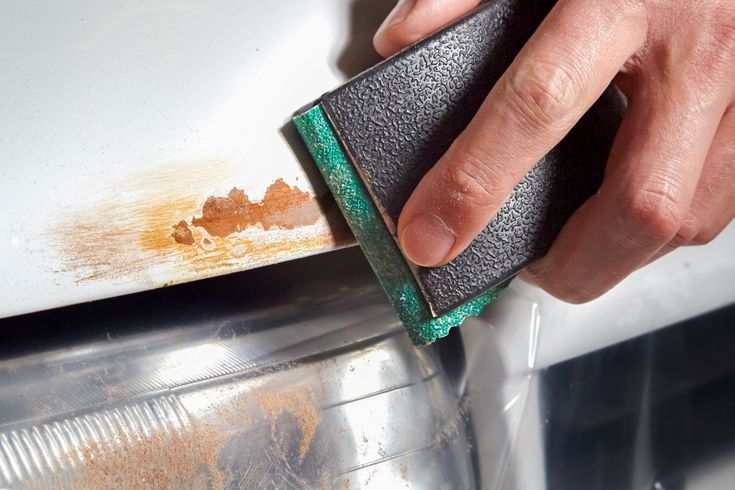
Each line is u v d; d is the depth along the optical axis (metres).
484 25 0.24
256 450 0.24
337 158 0.23
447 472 0.27
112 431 0.23
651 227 0.23
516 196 0.24
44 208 0.22
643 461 0.31
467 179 0.22
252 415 0.24
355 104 0.23
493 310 0.29
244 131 0.23
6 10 0.22
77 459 0.23
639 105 0.24
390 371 0.26
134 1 0.23
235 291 0.25
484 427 0.28
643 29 0.23
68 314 0.24
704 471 0.31
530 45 0.22
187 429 0.24
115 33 0.23
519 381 0.29
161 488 0.23
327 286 0.27
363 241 0.24
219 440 0.24
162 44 0.23
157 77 0.23
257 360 0.25
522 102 0.22
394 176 0.23
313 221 0.24
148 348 0.24
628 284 0.30
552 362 0.29
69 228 0.22
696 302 0.31
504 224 0.24
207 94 0.23
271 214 0.23
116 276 0.22
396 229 0.23
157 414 0.24
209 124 0.23
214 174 0.23
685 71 0.24
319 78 0.24
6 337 0.23
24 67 0.22
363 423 0.26
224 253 0.23
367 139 0.23
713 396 0.32
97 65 0.22
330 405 0.25
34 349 0.23
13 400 0.23
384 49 0.24
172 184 0.23
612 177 0.24
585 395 0.30
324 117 0.23
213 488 0.24
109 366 0.24
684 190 0.24
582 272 0.25
